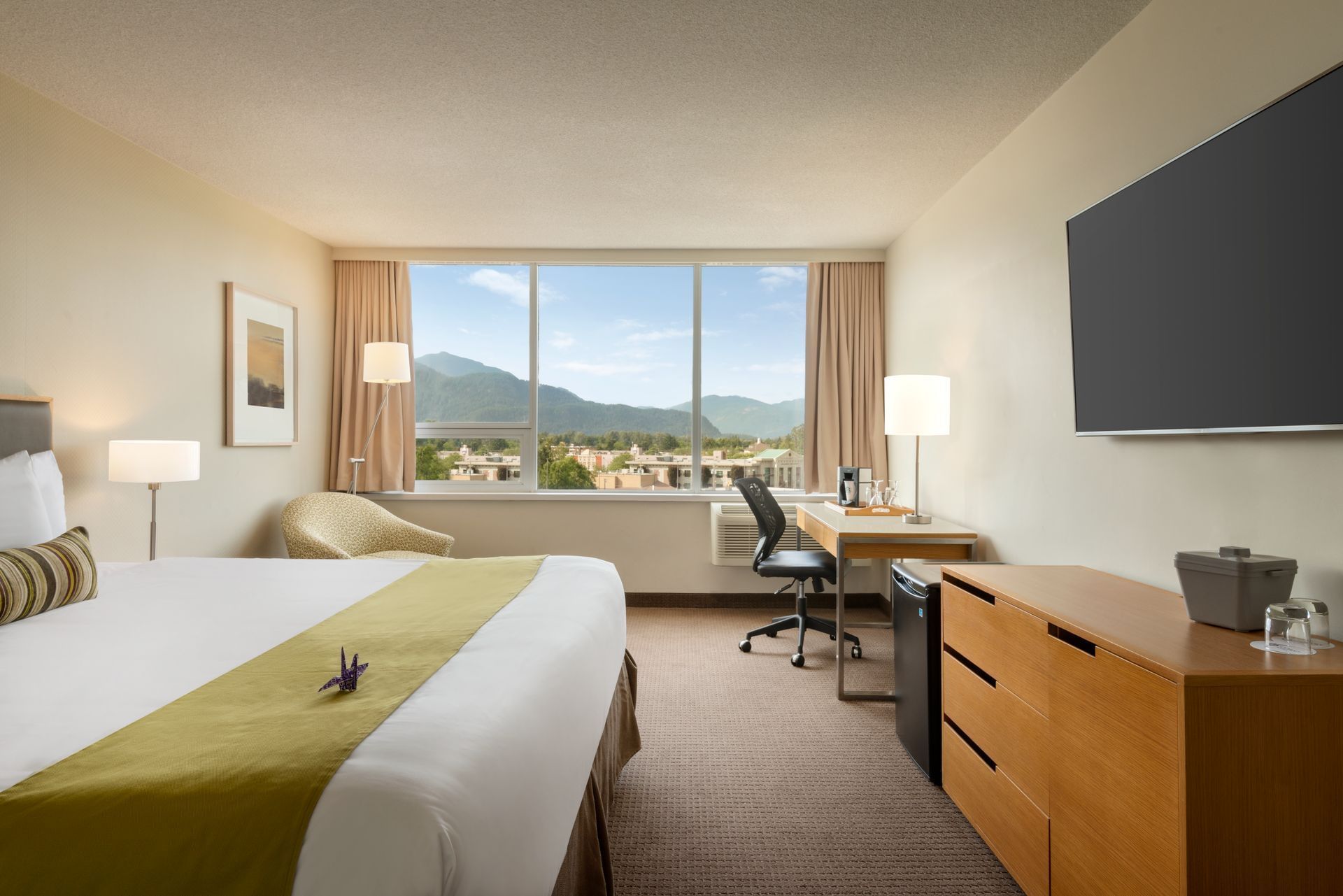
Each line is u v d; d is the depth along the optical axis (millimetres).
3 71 2650
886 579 4902
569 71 2645
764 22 2324
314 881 968
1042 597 1940
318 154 3416
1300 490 1657
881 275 5090
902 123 3049
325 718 1267
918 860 2057
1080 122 2582
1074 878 1606
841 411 5082
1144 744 1362
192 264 3682
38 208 2816
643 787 2480
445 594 2324
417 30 2379
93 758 1117
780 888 1920
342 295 5125
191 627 1913
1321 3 1587
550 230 4660
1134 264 2145
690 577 5105
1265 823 1251
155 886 963
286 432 4535
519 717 1369
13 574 1963
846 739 2883
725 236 4785
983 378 3389
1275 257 1619
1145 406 2104
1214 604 1593
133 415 3295
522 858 1205
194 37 2424
